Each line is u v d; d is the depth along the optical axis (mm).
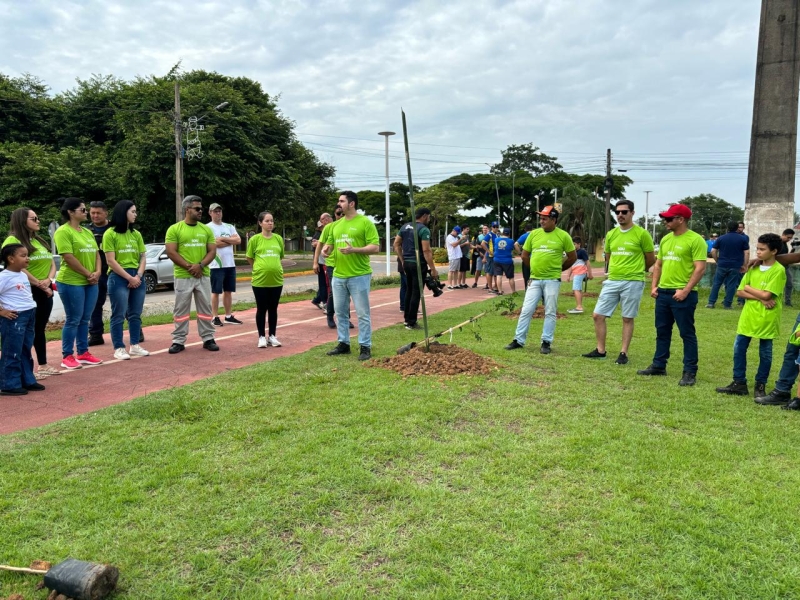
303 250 72500
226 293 9945
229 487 3453
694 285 5727
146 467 3727
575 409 4957
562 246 7164
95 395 5500
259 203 29531
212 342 7551
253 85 36656
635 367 6559
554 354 7238
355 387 5480
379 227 72125
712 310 11570
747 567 2697
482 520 3105
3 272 5414
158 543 2883
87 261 6488
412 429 4387
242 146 28391
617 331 9000
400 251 8953
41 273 6129
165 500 3291
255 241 7656
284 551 2826
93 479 3547
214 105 29125
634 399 5273
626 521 3084
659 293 6062
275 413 4723
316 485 3479
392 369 6156
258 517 3117
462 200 63656
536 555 2775
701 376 6199
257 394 5242
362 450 3969
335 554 2803
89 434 4281
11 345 5410
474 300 13609
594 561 2746
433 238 66688
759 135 13453
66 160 27438
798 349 5070
